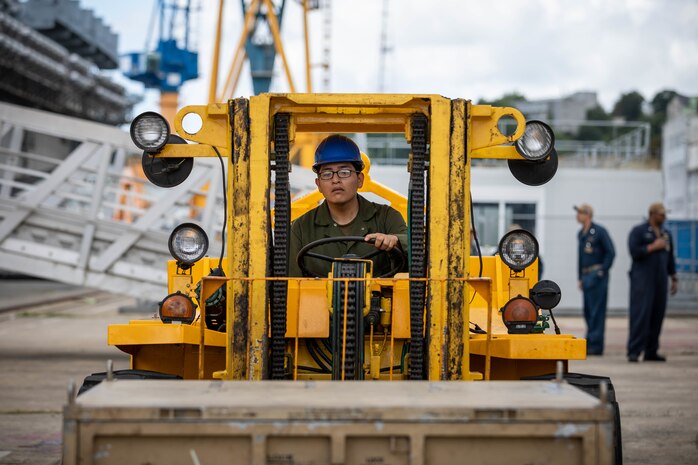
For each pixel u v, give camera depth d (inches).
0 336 752.3
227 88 1325.0
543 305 240.7
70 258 610.2
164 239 602.5
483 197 983.6
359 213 247.6
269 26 1368.1
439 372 209.6
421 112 223.3
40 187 603.5
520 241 246.7
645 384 477.4
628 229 1006.4
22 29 1813.5
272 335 214.5
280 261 218.4
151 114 219.8
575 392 167.0
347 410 151.8
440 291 211.2
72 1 2421.3
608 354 642.8
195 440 152.6
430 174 214.4
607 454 152.3
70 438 151.6
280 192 221.5
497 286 283.0
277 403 155.4
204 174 597.0
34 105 2069.4
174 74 1877.5
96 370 523.8
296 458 152.1
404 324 218.2
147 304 1049.5
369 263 216.1
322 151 241.9
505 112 217.5
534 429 152.2
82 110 2237.9
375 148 935.0
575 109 3659.0
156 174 225.5
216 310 249.9
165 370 246.8
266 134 213.8
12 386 459.2
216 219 657.6
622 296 1018.7
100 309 1106.7
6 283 1766.7
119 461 152.4
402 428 151.7
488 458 153.1
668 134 3043.8
